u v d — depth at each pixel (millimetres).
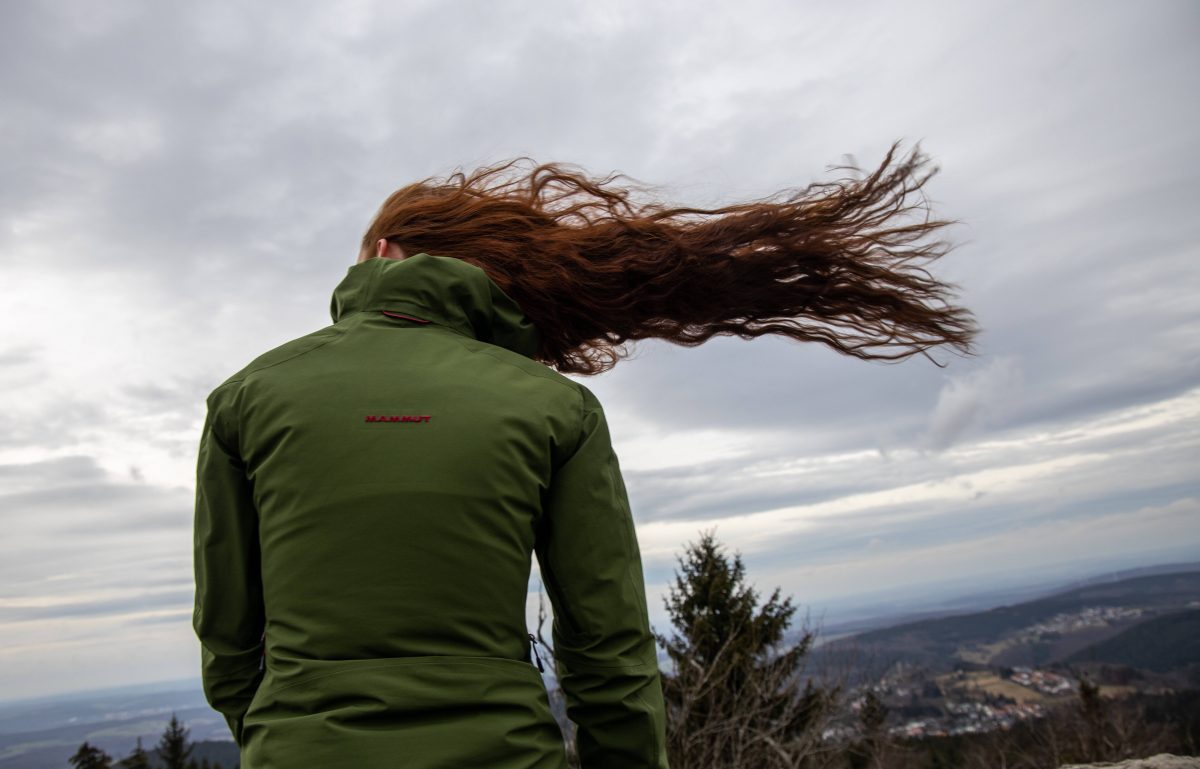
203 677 954
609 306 1264
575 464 952
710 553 12203
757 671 7902
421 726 782
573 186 1347
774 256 1342
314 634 812
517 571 880
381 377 920
